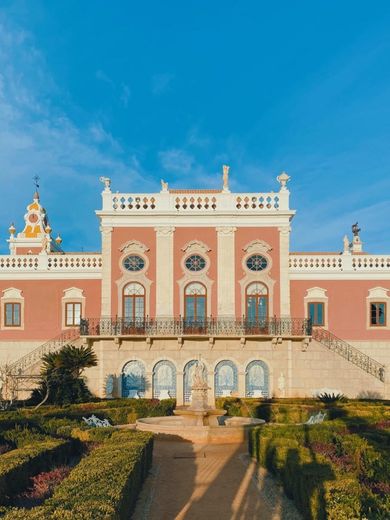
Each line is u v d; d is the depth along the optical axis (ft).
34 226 180.96
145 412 96.68
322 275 125.49
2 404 102.37
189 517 40.16
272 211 121.19
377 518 30.01
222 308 119.55
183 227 121.80
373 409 87.51
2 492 38.55
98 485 35.50
